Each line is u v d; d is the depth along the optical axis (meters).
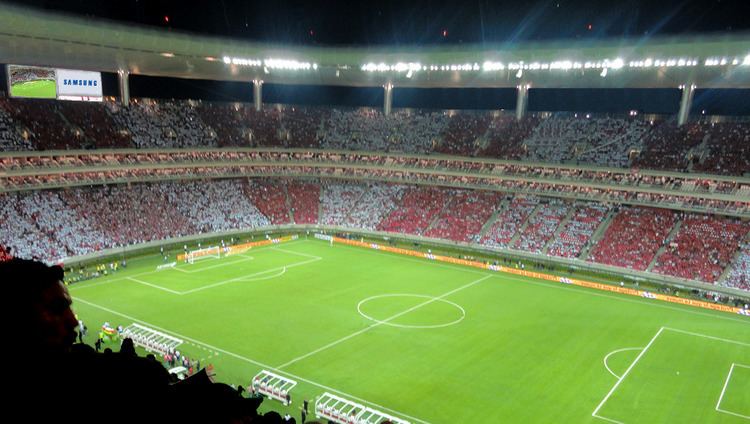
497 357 45.94
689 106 79.75
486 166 87.50
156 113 89.00
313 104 113.94
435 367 43.72
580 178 79.94
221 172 90.75
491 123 93.88
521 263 76.06
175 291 61.28
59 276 4.08
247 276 68.31
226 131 93.62
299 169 97.69
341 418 34.78
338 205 95.75
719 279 64.31
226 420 3.96
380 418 35.59
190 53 77.00
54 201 73.62
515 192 86.12
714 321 56.31
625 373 43.53
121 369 3.91
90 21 64.44
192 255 74.38
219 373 41.44
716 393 40.56
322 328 51.50
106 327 46.97
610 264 71.19
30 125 73.69
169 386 4.11
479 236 82.38
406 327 52.34
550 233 78.62
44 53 70.56
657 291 65.12
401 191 95.12
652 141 79.25
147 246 76.44
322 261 76.88
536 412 37.22
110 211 77.31
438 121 97.88
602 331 52.66
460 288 65.81
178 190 87.62
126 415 3.53
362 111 104.06
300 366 43.22
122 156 79.69
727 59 64.31
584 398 39.31
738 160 70.94
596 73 78.75
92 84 79.19
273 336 49.19
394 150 94.06
